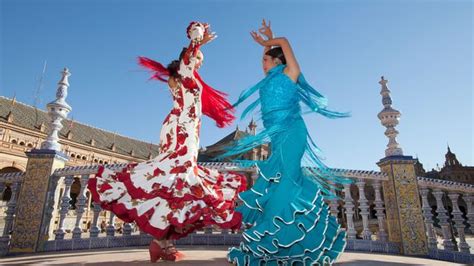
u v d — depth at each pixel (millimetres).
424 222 4145
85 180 4195
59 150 4363
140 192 2275
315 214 1995
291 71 2512
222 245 4301
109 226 4250
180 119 2744
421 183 4375
